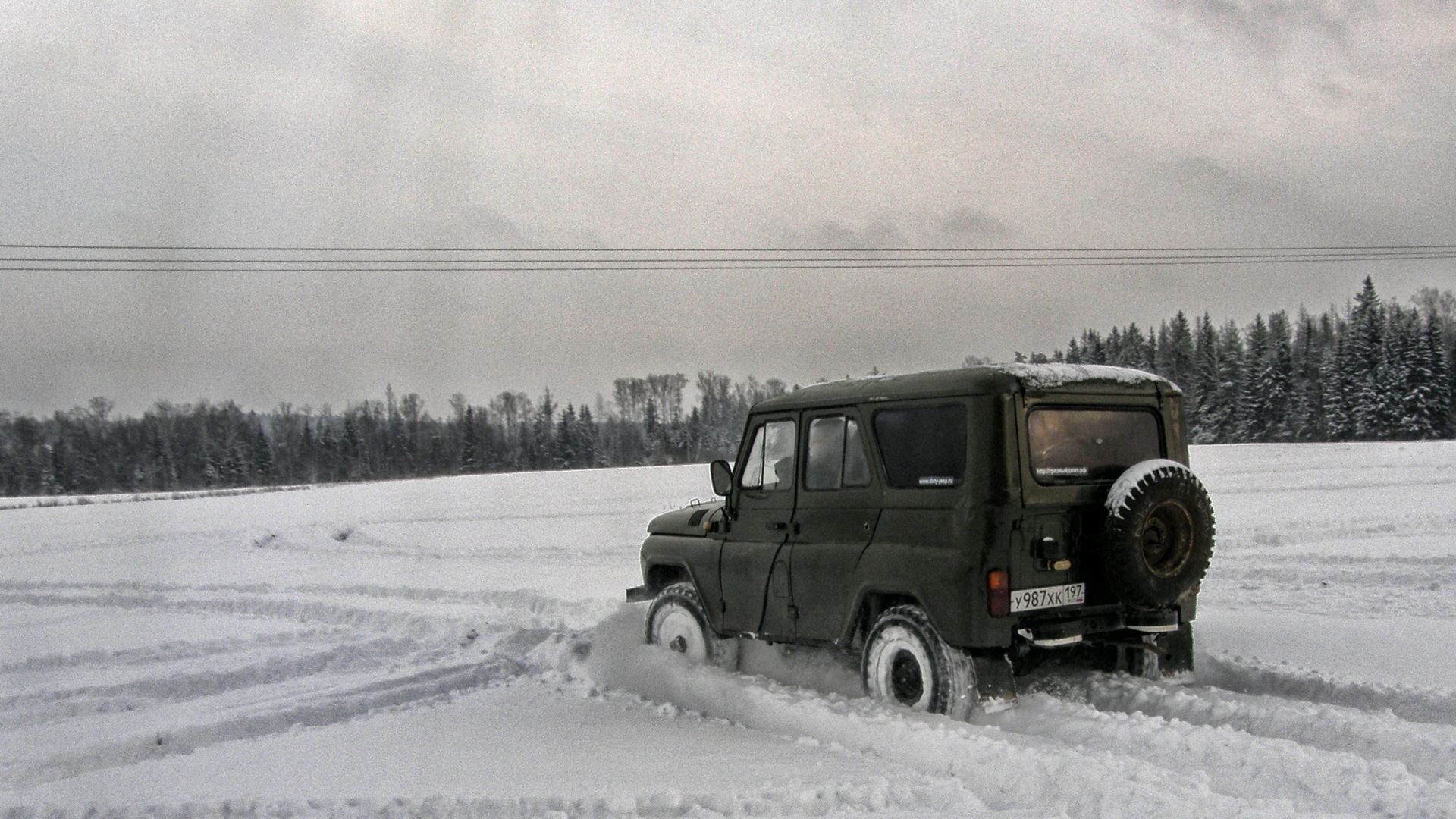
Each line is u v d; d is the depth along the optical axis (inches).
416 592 546.3
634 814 181.8
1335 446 1943.9
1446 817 153.2
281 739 258.5
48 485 3873.0
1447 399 2817.4
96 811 193.9
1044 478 241.3
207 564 754.2
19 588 630.5
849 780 193.6
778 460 292.8
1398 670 269.3
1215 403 3294.8
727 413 3954.2
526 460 4099.4
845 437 272.2
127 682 324.5
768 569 288.4
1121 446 257.4
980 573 232.4
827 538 273.6
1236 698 245.9
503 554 744.3
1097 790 172.9
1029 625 236.7
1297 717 214.2
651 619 331.6
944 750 203.8
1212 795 166.4
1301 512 775.7
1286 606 397.4
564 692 302.5
